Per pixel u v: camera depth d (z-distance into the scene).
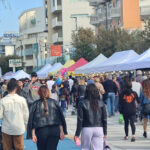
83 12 133.25
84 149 12.02
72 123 29.03
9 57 148.88
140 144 18.89
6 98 13.70
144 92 19.94
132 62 38.47
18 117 13.62
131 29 85.00
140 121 27.25
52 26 140.50
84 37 84.31
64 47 130.38
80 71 52.06
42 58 157.00
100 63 47.22
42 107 12.58
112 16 90.00
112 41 76.44
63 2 132.75
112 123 27.81
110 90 32.06
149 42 67.94
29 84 21.55
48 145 12.55
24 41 184.25
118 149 17.56
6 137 13.68
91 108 12.01
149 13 81.38
